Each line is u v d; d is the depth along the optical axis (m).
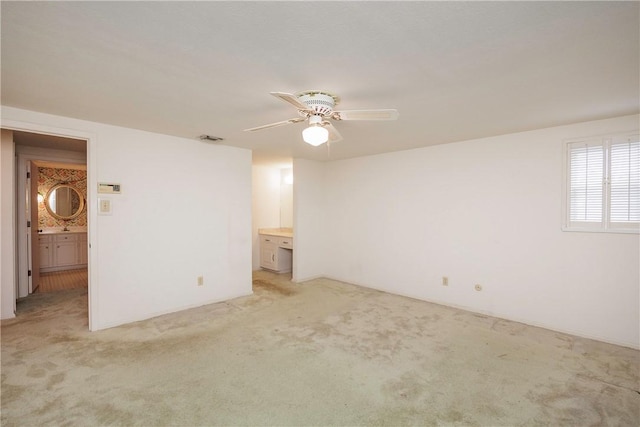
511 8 1.29
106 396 2.04
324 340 2.92
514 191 3.42
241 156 4.30
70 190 6.63
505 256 3.49
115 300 3.24
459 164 3.84
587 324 3.00
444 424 1.81
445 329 3.19
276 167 6.29
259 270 6.10
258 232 6.17
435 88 2.13
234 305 3.95
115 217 3.23
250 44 1.58
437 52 1.66
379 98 2.32
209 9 1.30
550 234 3.20
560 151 3.12
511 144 3.42
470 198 3.75
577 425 1.80
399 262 4.48
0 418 1.81
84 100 2.41
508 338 2.97
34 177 4.62
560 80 2.01
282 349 2.73
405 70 1.87
